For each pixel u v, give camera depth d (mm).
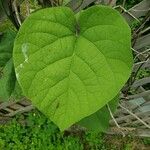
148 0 518
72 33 342
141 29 569
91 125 481
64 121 344
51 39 331
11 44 475
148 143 1279
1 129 1188
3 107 1110
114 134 1252
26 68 327
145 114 1003
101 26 334
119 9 570
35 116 1189
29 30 319
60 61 337
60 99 343
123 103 940
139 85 837
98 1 540
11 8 493
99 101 339
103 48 335
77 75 341
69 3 542
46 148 1189
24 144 1183
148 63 700
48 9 323
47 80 337
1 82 466
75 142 1220
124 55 329
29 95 333
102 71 337
